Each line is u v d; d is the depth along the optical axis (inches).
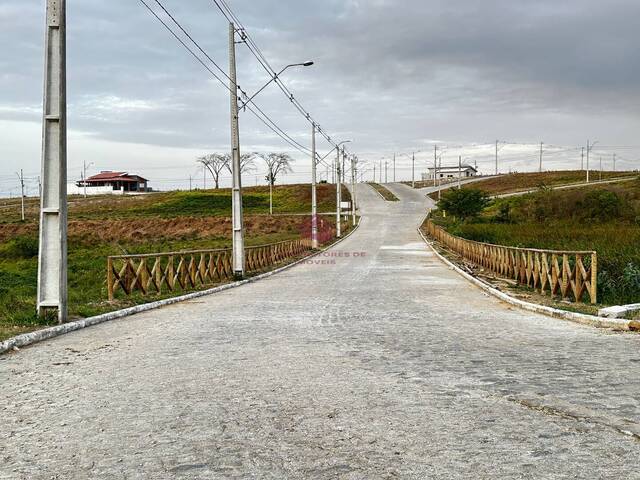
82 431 197.8
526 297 591.2
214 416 210.2
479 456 168.6
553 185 4293.8
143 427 200.2
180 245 1957.4
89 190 5516.7
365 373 272.8
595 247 765.3
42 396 242.7
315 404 223.0
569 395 228.8
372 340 362.3
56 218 440.8
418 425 197.0
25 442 188.4
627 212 2054.6
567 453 169.5
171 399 233.5
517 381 252.8
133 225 2815.0
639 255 650.2
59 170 440.1
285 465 164.6
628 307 443.8
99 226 2810.0
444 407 216.5
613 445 175.0
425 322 442.9
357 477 155.6
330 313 498.6
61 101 441.7
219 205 4101.9
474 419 202.2
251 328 417.7
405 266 1146.0
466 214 2760.8
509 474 155.3
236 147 916.0
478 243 1104.8
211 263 849.5
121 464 168.4
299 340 364.5
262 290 743.1
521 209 2443.4
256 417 208.2
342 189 5226.4
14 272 1320.1
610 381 249.6
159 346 353.1
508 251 834.2
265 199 4761.3
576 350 322.0
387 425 197.6
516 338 366.6
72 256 1617.9
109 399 235.8
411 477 154.8
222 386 252.4
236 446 180.2
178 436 190.5
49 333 395.2
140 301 581.3
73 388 254.8
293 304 571.2
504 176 6082.7
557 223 1834.4
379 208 3831.2
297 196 4763.8
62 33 441.7
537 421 198.8
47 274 439.5
